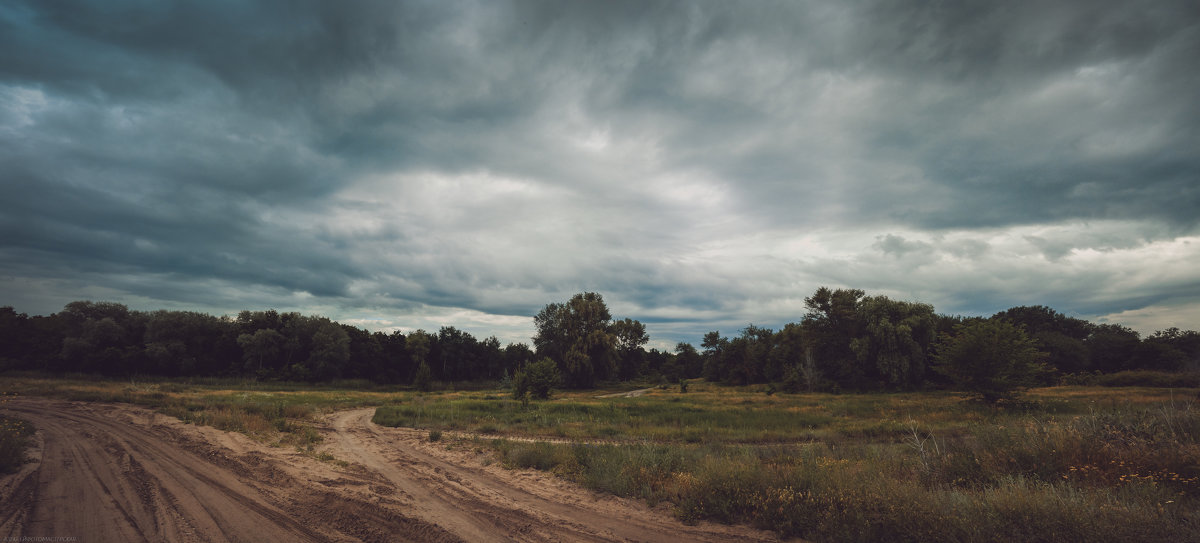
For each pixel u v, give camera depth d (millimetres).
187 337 69438
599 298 82812
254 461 10352
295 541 5910
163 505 7184
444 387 76938
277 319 79562
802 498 6703
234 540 5867
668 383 100625
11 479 8414
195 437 13297
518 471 10500
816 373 58031
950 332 63875
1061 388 46406
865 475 7355
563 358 76812
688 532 6438
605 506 7684
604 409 28438
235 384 59219
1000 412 24656
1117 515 4941
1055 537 4828
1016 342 28562
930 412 26438
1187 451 7027
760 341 89000
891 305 58906
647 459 9695
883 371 55656
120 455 10812
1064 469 7492
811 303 64062
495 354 99438
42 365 61531
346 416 24469
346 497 7723
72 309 66250
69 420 17125
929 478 8047
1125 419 9094
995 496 5781
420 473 10211
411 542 6023
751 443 16281
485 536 6301
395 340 92500
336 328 76312
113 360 62406
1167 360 65750
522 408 29250
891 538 5566
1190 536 4574
